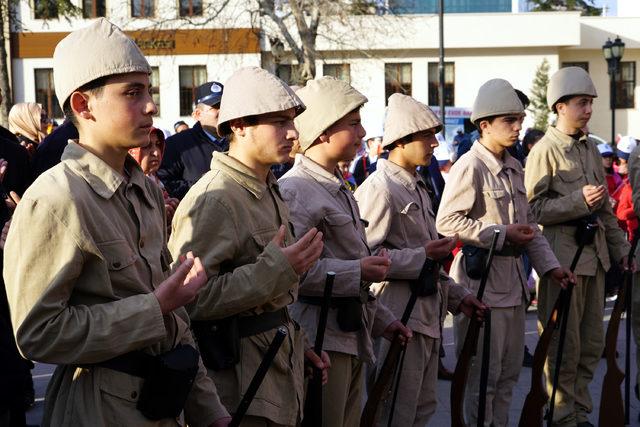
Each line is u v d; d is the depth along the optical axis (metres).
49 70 35.56
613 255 6.03
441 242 4.48
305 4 26.22
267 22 28.95
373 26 29.95
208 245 3.30
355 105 4.13
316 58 27.27
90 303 2.69
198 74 35.50
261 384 3.33
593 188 5.62
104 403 2.68
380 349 4.82
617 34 40.25
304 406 3.77
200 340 3.32
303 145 4.16
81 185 2.69
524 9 54.78
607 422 5.64
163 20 29.92
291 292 3.53
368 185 4.71
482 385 4.61
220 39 33.88
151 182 3.02
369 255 4.19
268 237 3.44
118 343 2.59
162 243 2.95
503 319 5.23
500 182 5.38
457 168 5.34
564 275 5.37
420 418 4.81
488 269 4.75
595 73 40.66
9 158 5.28
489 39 37.91
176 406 2.75
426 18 37.56
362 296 4.02
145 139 2.81
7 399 4.04
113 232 2.71
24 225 2.61
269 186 3.59
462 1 51.16
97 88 2.75
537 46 38.16
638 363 6.41
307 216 3.98
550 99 6.02
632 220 9.58
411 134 4.76
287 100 3.47
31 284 2.59
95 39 2.75
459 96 38.28
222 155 3.45
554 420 5.71
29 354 2.60
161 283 2.82
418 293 4.53
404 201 4.71
